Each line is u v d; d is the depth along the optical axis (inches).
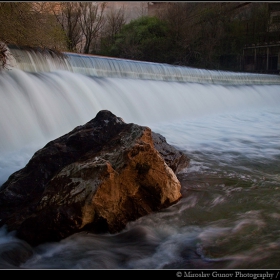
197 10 1213.7
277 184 219.5
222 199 195.8
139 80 539.8
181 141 353.4
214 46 1146.7
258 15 1223.5
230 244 149.3
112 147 183.8
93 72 487.8
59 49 489.4
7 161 251.6
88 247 152.5
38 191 179.2
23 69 376.8
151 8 1419.8
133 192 172.6
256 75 855.1
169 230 164.2
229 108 645.9
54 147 194.7
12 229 157.2
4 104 298.0
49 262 143.8
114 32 1294.3
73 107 372.8
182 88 594.6
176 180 191.9
